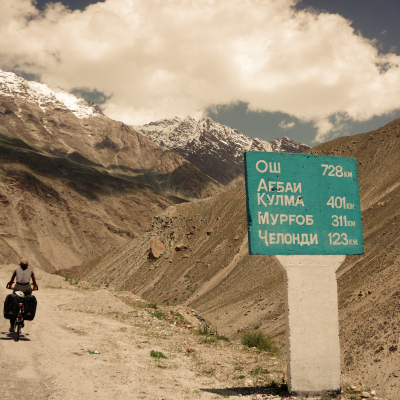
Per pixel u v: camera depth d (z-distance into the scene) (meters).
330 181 9.27
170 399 6.96
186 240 125.50
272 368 10.04
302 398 7.94
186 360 10.27
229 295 80.56
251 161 8.89
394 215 68.69
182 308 19.28
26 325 11.71
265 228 8.66
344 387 8.90
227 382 8.73
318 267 8.64
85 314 15.49
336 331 8.42
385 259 50.25
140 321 15.40
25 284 10.19
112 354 9.76
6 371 7.11
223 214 130.38
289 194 8.95
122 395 6.81
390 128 119.31
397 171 93.81
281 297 63.53
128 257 131.38
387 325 31.83
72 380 7.20
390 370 25.48
